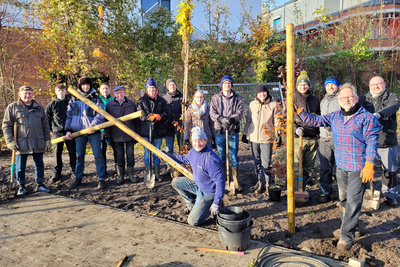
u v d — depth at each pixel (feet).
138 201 15.64
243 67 40.81
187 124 17.46
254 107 16.42
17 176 16.34
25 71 35.88
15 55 35.04
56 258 10.02
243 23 41.32
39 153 16.93
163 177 19.65
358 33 43.86
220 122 16.22
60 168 19.39
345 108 10.07
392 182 14.12
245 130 17.24
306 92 15.17
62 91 18.81
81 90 17.84
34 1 32.37
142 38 36.78
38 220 13.16
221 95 17.03
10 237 11.58
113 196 16.40
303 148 16.03
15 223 12.87
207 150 11.79
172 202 15.44
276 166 16.92
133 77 34.06
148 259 9.86
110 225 12.55
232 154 16.98
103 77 32.73
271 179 17.37
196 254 10.12
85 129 15.83
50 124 19.07
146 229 12.16
